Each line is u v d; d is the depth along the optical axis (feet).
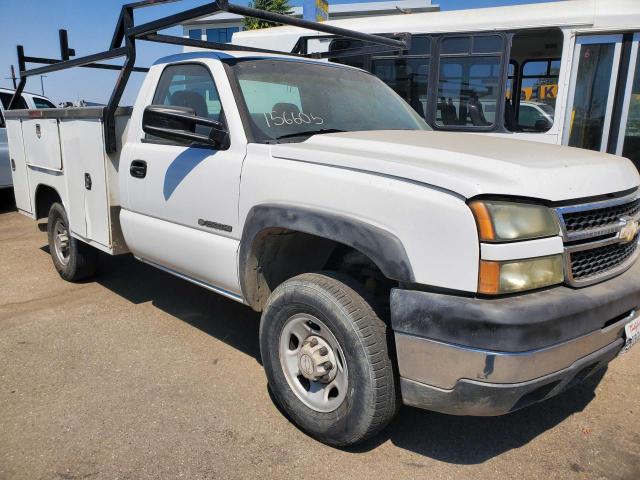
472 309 7.18
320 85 12.51
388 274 7.92
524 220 7.38
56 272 19.17
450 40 24.57
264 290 10.59
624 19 21.65
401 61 25.72
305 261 10.79
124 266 19.71
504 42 23.56
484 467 8.86
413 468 8.80
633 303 8.52
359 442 8.93
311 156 9.25
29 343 13.28
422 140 9.95
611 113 22.56
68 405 10.48
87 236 15.51
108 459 8.90
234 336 13.78
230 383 11.39
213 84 11.42
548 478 8.59
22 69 19.52
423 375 7.80
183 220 11.82
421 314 7.59
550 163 8.37
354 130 11.91
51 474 8.54
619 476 8.64
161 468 8.69
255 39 29.35
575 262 7.93
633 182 9.33
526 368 7.18
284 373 9.66
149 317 14.97
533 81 24.20
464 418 10.29
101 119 13.71
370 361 8.26
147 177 12.68
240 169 10.27
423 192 7.72
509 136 24.11
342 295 8.59
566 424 10.08
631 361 12.58
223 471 8.64
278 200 9.50
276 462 8.88
